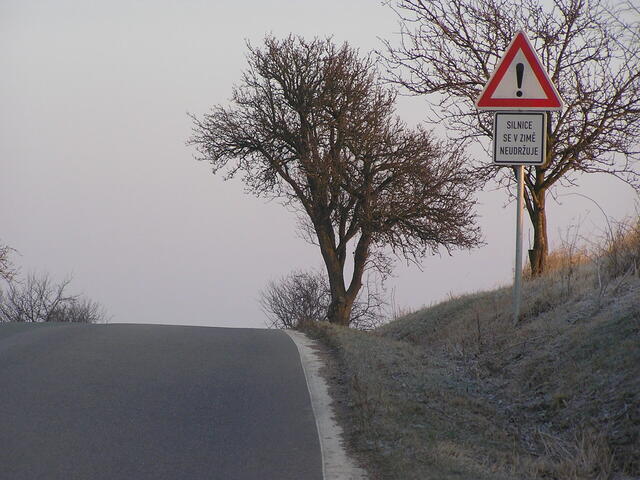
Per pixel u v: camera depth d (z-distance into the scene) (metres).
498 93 19.83
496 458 13.70
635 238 22.17
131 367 19.14
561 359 17.59
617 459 13.29
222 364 19.81
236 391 17.02
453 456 13.04
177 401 16.12
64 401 15.80
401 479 11.82
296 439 13.84
